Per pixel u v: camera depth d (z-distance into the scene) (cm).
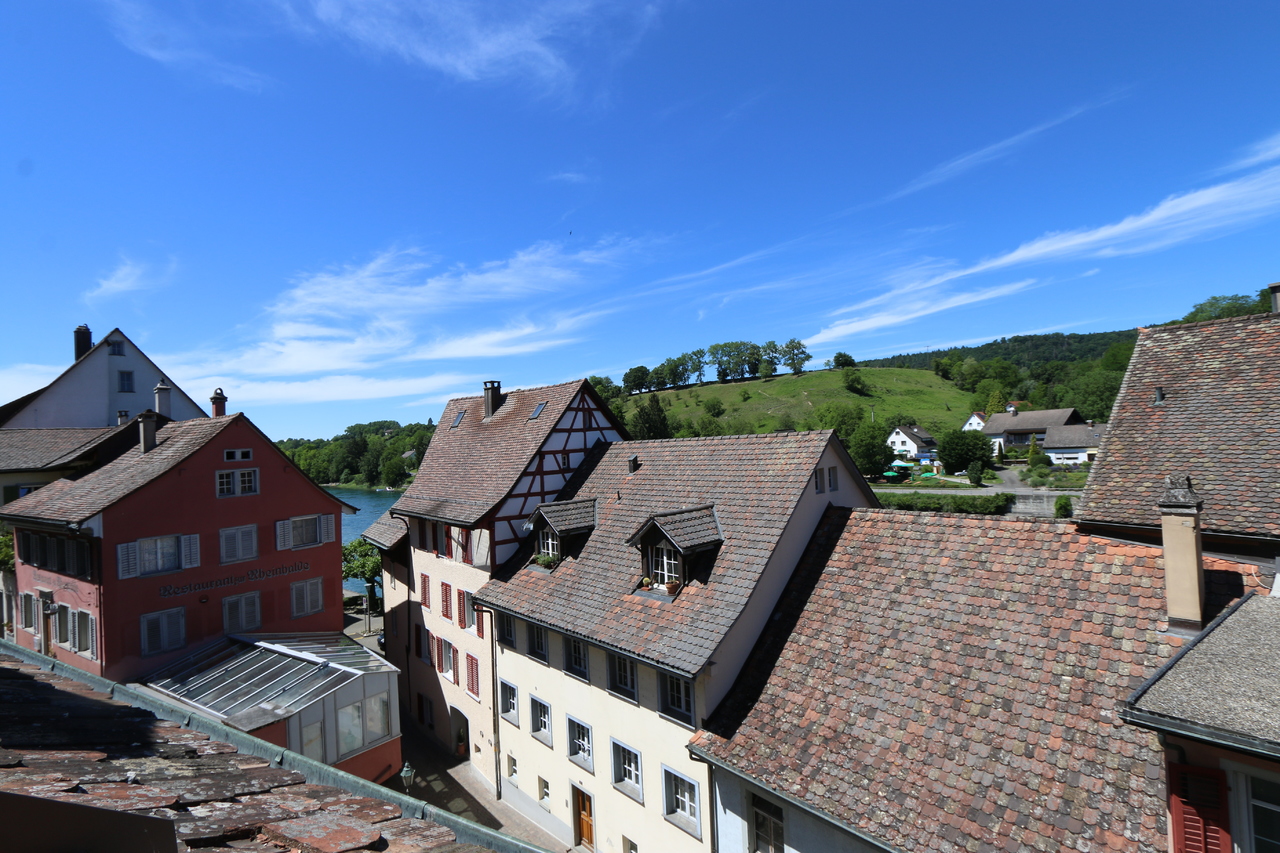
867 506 1997
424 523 2858
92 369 4347
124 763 602
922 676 1278
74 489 2734
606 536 2086
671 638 1578
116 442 3147
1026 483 8000
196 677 2306
